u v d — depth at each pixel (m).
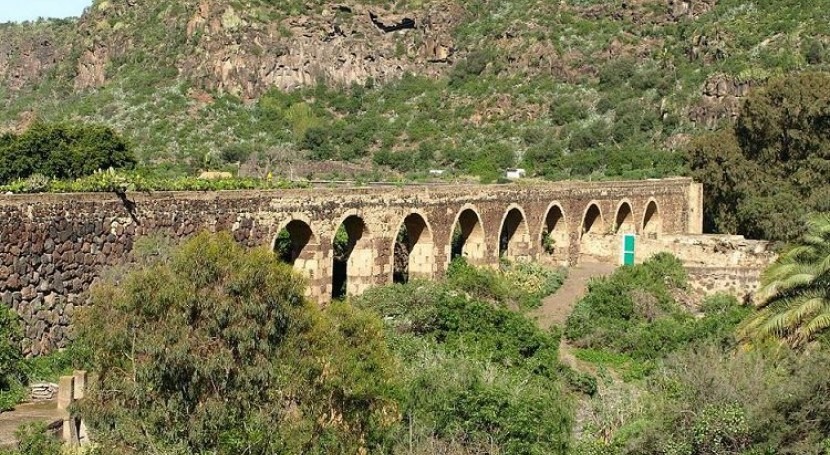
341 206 46.47
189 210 38.06
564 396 37.84
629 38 123.75
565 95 115.62
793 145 71.31
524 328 43.25
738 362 34.50
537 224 63.44
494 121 113.06
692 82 109.88
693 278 57.56
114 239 35.00
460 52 129.50
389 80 128.12
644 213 75.06
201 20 126.12
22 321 31.73
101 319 25.75
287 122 115.38
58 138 66.44
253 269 26.30
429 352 37.06
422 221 53.09
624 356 46.81
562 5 132.50
